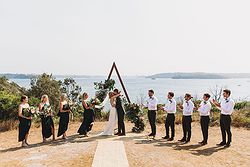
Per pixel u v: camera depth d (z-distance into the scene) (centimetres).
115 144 1132
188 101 1226
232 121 1703
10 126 1565
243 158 982
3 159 949
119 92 1355
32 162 902
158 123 1816
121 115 1347
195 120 1844
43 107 1210
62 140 1243
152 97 1309
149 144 1162
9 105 1627
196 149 1099
